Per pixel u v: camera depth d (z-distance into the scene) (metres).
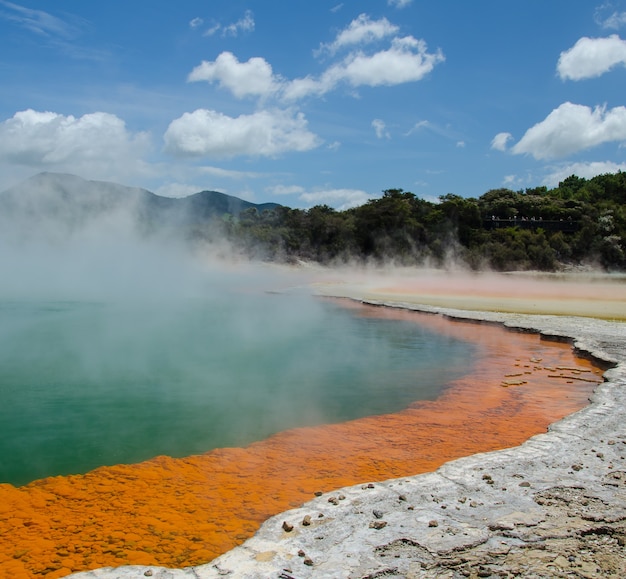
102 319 23.02
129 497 6.48
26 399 11.04
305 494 6.54
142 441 8.65
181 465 7.54
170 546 5.33
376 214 68.62
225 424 9.50
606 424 8.41
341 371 13.69
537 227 72.38
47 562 5.03
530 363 14.55
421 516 5.51
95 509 6.16
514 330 19.72
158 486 6.81
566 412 10.07
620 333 17.83
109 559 5.09
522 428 9.12
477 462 6.91
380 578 4.50
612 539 5.06
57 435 8.91
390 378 12.96
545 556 4.77
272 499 6.39
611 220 70.69
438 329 20.55
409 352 16.19
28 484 6.92
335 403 10.84
